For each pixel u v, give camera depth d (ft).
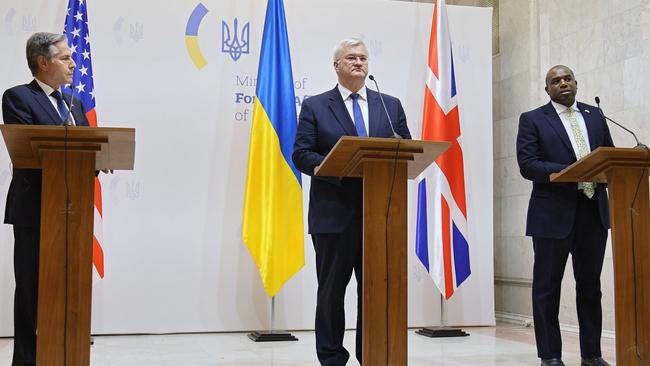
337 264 11.03
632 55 18.03
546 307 12.94
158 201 19.08
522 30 22.65
